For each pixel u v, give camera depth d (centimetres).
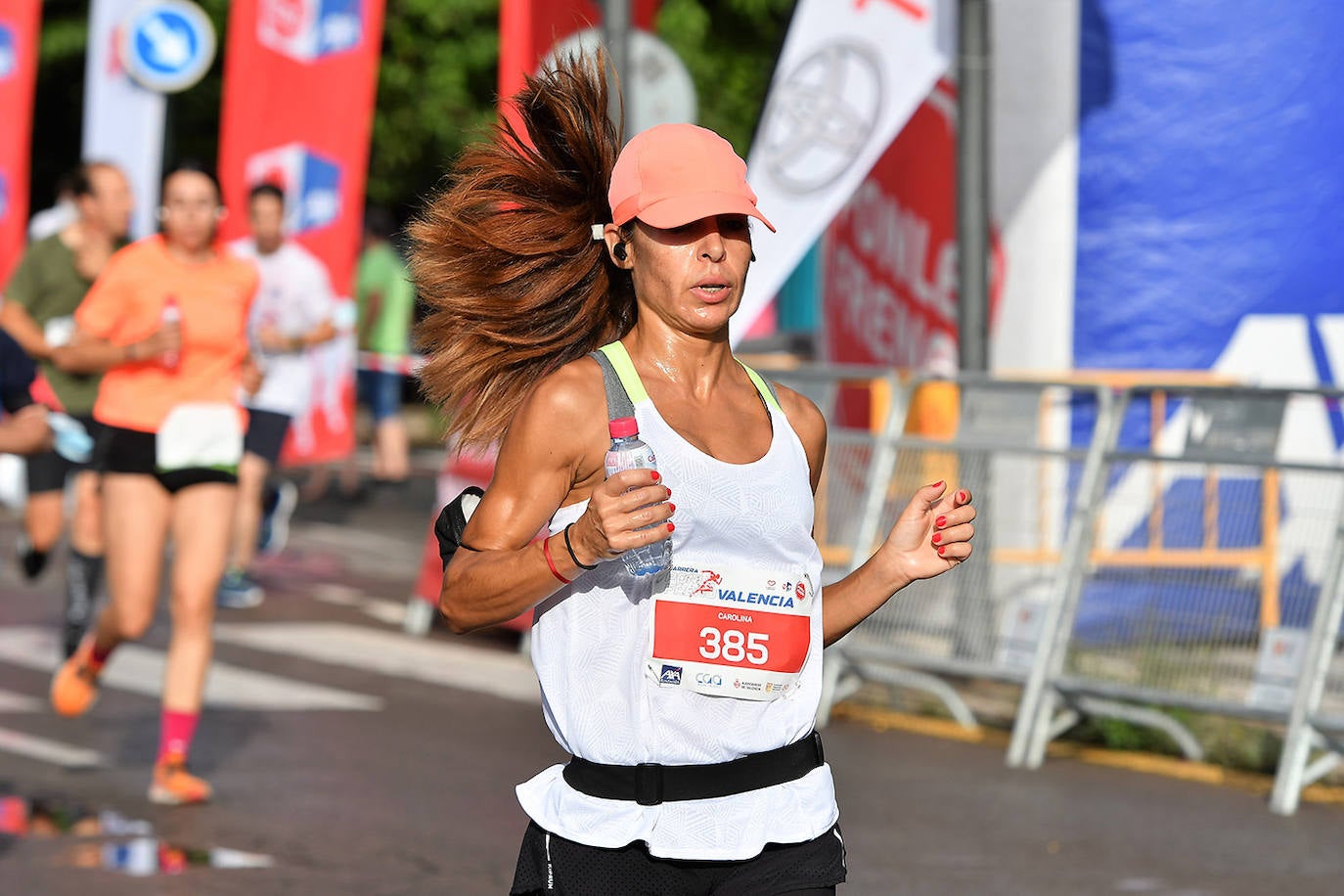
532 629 1163
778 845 1140
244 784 2462
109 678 3169
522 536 1141
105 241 3366
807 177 3008
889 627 2983
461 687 3178
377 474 6344
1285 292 3591
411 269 1295
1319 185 3566
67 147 8175
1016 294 3716
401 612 3969
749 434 1167
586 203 1277
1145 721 2681
